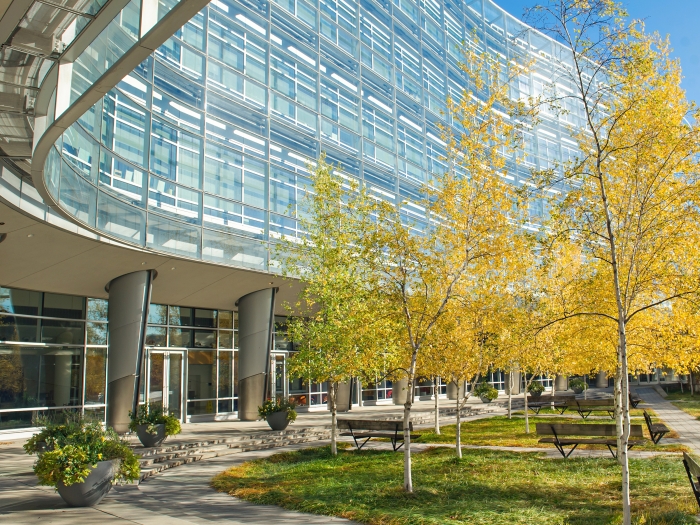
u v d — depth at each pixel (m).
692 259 10.35
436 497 10.57
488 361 18.97
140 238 19.91
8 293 18.77
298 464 15.29
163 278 22.03
